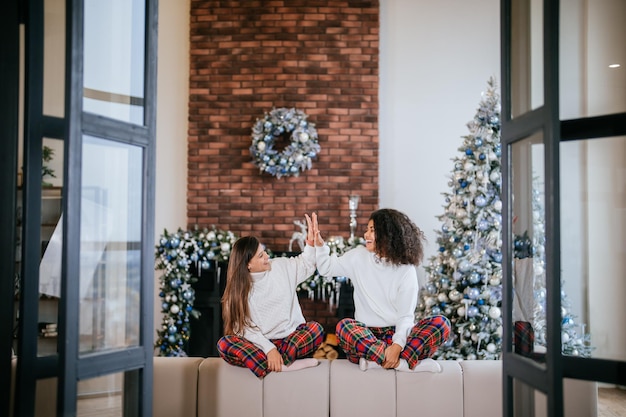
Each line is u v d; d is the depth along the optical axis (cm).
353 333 361
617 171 291
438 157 702
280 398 355
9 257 281
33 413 278
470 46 705
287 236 686
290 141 687
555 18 257
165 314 601
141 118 304
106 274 282
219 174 692
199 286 629
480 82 703
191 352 630
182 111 697
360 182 687
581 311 296
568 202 288
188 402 357
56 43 280
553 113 256
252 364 353
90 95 282
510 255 300
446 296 488
